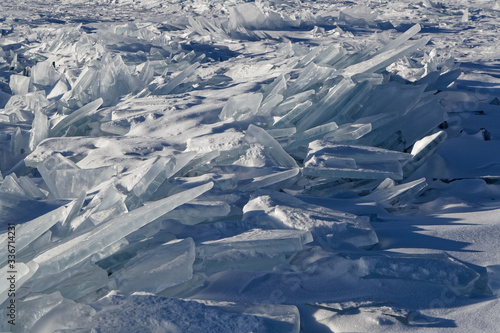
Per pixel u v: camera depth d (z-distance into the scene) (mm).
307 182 3854
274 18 14805
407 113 4758
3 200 3051
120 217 2393
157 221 2707
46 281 2188
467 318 1949
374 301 2094
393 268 2250
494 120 5395
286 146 4258
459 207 3229
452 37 12797
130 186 3121
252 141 3980
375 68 5629
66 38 11844
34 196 3338
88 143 4484
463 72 7820
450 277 2189
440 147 4355
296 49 8969
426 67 6828
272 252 2385
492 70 8375
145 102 5719
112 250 2332
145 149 4195
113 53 9992
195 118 4887
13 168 4367
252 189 3418
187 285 2258
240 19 14344
